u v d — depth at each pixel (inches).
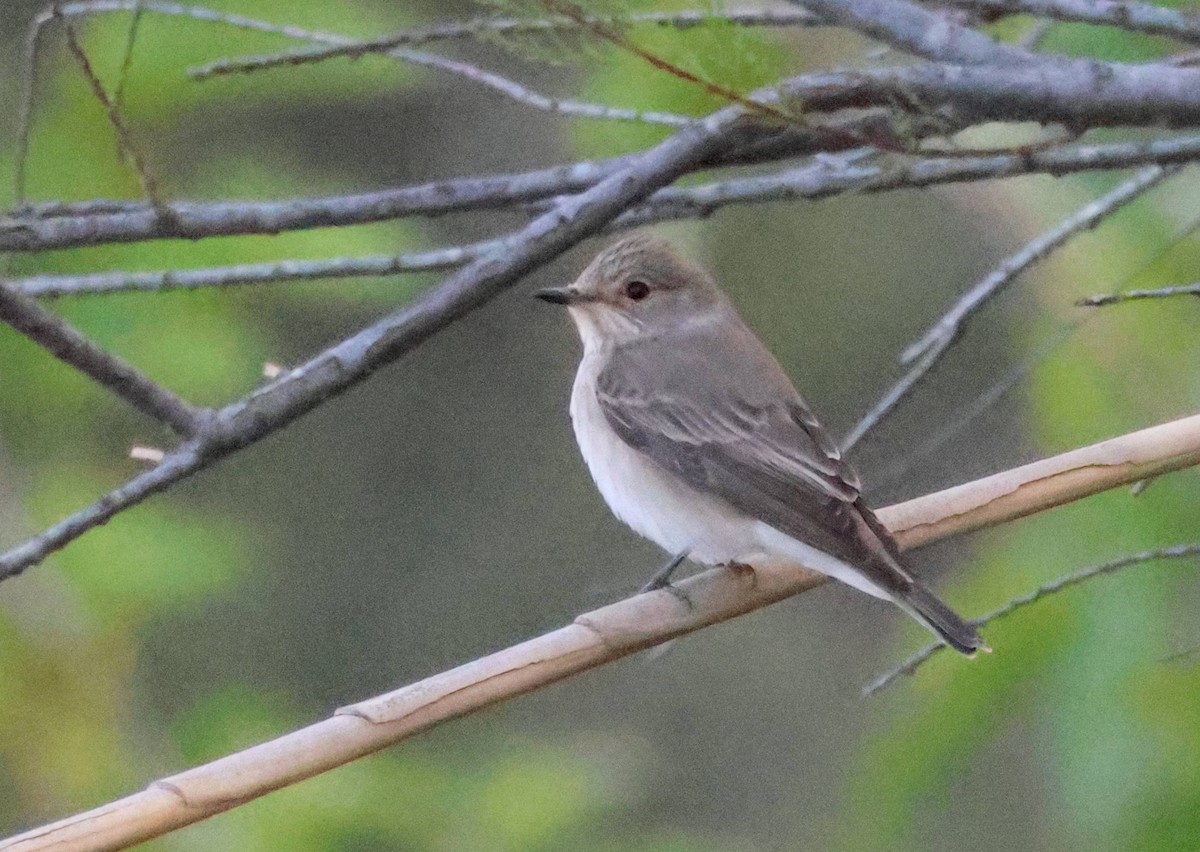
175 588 466.9
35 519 462.3
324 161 564.4
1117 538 362.3
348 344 256.7
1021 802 473.1
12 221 260.8
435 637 612.1
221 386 453.4
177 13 318.3
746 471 351.9
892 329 573.9
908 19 272.8
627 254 383.9
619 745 518.0
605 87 346.6
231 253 430.3
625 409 366.6
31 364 468.4
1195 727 345.1
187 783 229.1
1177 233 354.0
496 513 624.4
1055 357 383.9
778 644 614.9
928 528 304.5
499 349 633.6
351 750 235.9
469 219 588.4
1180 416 373.4
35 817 443.2
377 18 458.0
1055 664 359.3
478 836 443.5
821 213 582.2
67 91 419.8
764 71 226.2
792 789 587.5
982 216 532.4
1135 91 259.3
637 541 618.2
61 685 450.3
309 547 608.4
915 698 383.2
